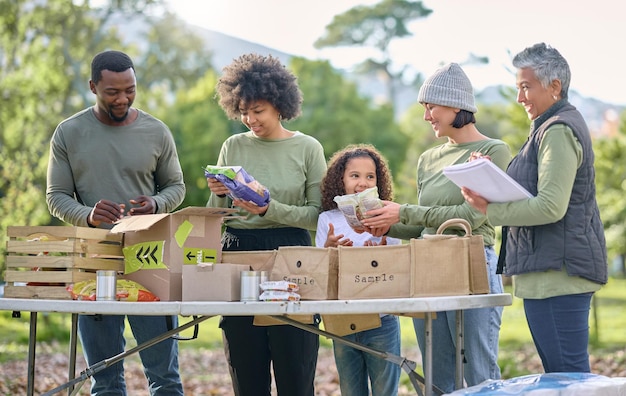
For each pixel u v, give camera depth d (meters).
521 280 3.97
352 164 4.65
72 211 4.86
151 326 4.97
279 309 3.67
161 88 27.59
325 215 4.72
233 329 4.68
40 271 4.25
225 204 4.80
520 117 11.74
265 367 4.72
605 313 15.12
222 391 9.24
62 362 10.98
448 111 4.49
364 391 4.76
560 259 3.83
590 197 3.91
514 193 3.80
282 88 4.77
